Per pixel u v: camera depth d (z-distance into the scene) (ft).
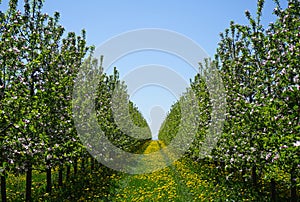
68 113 49.47
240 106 45.50
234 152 50.42
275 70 35.60
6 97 34.65
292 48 32.14
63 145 46.80
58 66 47.52
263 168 40.65
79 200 47.65
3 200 39.93
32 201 45.21
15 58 36.73
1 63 35.91
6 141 34.60
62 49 53.78
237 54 52.70
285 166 34.14
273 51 35.32
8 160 34.65
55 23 49.01
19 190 54.70
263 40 39.32
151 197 50.98
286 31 33.78
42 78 42.50
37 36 42.86
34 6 44.68
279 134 33.19
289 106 31.42
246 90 45.29
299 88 30.17
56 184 58.70
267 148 36.01
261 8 41.60
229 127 55.36
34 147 38.22
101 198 50.42
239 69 51.03
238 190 51.37
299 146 29.32
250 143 43.50
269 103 33.71
